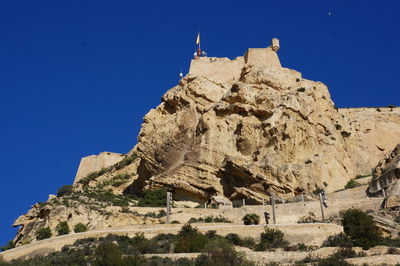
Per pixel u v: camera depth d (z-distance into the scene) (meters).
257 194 74.00
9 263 58.09
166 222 66.00
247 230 60.41
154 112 88.62
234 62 94.62
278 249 55.97
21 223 78.25
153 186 78.88
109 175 99.00
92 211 71.25
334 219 62.72
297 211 67.69
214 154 78.75
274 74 86.31
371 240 55.12
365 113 96.38
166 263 52.53
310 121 80.44
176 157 82.06
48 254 60.66
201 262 51.62
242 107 80.81
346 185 78.06
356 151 88.31
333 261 49.81
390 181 69.94
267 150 77.31
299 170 75.06
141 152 84.12
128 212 70.62
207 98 85.81
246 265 50.94
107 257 53.09
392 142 91.75
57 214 72.00
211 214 69.00
